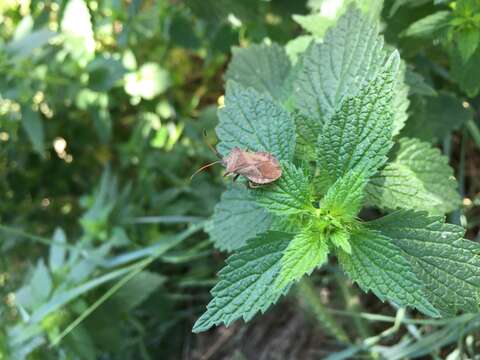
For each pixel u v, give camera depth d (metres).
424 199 0.10
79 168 0.20
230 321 0.08
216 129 0.10
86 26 0.16
